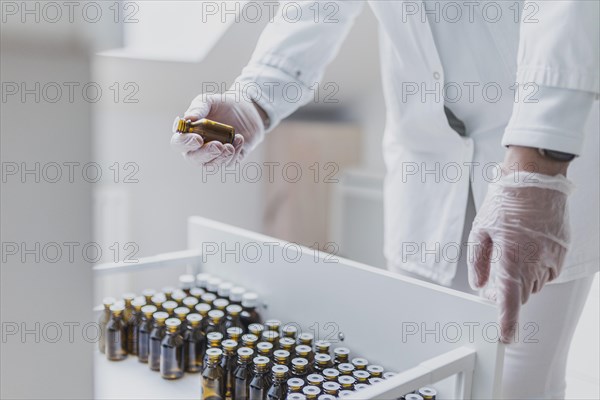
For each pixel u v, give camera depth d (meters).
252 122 1.16
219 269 1.38
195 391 1.10
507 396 1.11
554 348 1.10
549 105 0.88
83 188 0.62
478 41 1.12
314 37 1.21
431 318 0.98
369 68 2.67
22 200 0.62
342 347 1.11
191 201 2.54
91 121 0.61
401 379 0.79
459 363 0.88
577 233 1.06
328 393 0.93
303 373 1.00
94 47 0.59
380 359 1.06
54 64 0.59
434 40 1.16
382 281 1.05
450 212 1.23
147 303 1.28
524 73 0.92
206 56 2.19
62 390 0.66
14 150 0.61
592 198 1.05
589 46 0.86
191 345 1.16
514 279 0.90
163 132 2.40
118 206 2.29
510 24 1.09
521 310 1.08
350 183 2.85
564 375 1.16
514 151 0.92
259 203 2.72
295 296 1.22
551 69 0.88
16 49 0.59
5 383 0.65
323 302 1.16
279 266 1.24
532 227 0.90
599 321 1.26
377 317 1.06
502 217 0.92
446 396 0.96
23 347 0.65
